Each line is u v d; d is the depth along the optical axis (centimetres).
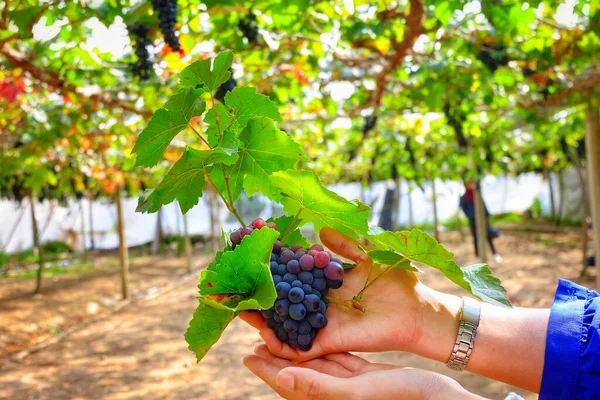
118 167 930
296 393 109
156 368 543
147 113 474
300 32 387
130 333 682
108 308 851
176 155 762
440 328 130
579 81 509
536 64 467
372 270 134
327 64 474
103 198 1694
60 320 759
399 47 369
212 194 1534
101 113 614
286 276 120
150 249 1819
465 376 473
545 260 1071
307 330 119
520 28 318
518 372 125
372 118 652
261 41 364
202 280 111
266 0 296
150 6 295
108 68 408
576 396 117
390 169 1124
